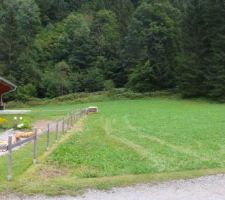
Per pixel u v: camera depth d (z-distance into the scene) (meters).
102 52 108.81
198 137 25.36
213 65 73.56
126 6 127.56
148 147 21.41
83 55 107.88
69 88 96.06
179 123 34.84
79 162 17.17
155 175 14.47
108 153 19.39
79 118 41.81
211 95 72.19
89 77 99.88
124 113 49.44
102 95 83.62
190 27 79.38
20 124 34.38
